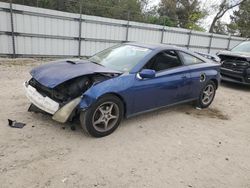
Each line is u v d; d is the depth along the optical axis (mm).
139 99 4363
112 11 19422
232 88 9023
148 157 3584
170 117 5258
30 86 4242
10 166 3051
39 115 4539
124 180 3016
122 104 4160
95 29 13211
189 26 29688
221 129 4934
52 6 17578
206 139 4402
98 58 4973
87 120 3758
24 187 2725
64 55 12609
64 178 2936
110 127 4102
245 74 8422
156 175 3184
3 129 3928
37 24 11359
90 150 3594
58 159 3299
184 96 5352
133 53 4770
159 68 4738
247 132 4930
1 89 6086
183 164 3508
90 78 3957
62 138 3838
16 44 11039
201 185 3092
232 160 3773
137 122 4777
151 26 15328
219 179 3260
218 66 6148
